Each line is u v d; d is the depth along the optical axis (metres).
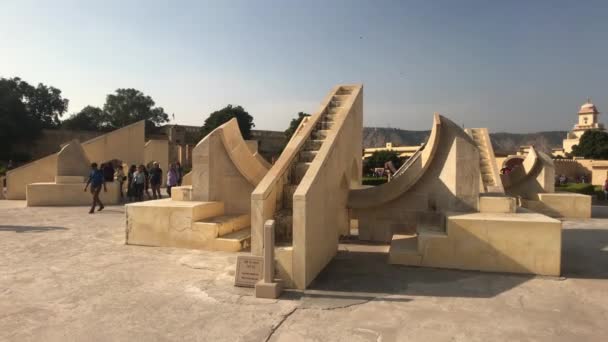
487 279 5.58
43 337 3.75
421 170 7.82
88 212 12.19
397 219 8.22
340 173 7.14
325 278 5.59
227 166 8.68
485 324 4.04
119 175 16.78
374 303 4.63
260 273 5.14
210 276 5.68
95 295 4.88
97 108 63.78
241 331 3.88
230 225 7.84
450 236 6.14
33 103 51.09
